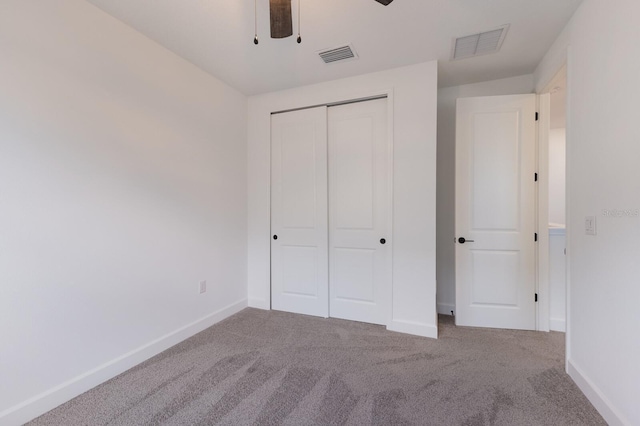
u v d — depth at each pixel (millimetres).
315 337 2533
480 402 1666
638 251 1313
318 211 3049
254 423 1513
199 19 1974
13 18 1485
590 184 1706
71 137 1727
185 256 2516
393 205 2668
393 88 2662
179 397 1722
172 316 2389
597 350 1617
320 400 1690
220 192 2914
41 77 1592
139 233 2127
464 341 2449
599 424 1501
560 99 3283
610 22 1525
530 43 2277
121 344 1999
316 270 3072
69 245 1718
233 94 3082
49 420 1534
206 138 2736
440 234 3176
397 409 1609
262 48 2330
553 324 2672
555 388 1796
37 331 1575
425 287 2568
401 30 2104
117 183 1979
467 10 1889
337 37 2186
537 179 2664
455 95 3090
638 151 1316
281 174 3209
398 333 2615
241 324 2820
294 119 3135
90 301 1822
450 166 3135
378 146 2824
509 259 2715
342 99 2867
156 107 2250
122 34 2002
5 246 1461
